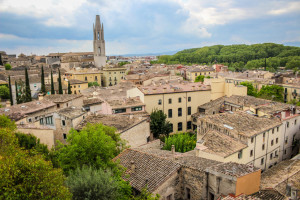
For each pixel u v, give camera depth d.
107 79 180.38
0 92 115.81
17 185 19.67
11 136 31.31
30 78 134.25
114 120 59.75
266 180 42.28
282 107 67.69
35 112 63.75
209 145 46.62
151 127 72.62
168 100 82.81
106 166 30.94
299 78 137.38
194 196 31.95
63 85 128.75
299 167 46.44
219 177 29.81
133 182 31.73
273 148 58.38
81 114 61.84
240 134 50.53
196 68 197.50
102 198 24.83
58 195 20.75
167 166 32.81
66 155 31.62
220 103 84.06
